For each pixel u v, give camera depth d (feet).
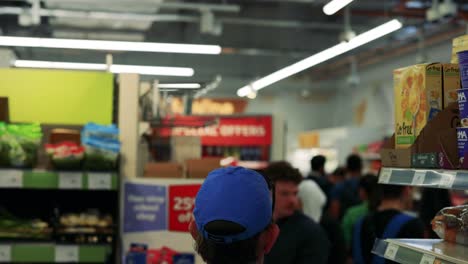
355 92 67.72
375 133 54.19
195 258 12.63
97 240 12.19
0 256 11.64
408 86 7.56
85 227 12.14
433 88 7.18
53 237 12.09
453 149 6.55
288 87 73.00
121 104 13.37
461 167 6.34
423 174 6.66
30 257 11.71
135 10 36.70
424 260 6.74
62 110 13.50
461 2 41.65
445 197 18.17
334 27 48.55
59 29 42.01
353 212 19.31
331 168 55.42
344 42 30.37
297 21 50.39
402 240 7.83
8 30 48.80
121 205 12.81
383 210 12.89
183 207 12.75
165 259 12.54
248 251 5.16
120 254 12.77
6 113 12.55
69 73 13.73
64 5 35.94
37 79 13.62
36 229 11.98
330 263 16.44
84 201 13.42
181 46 25.96
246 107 70.38
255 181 5.31
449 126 6.99
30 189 13.30
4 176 11.54
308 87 73.41
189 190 12.76
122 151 13.20
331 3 21.88
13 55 15.69
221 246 5.14
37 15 35.12
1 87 13.51
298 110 73.36
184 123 17.58
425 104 7.14
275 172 11.86
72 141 11.96
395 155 7.39
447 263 6.32
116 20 39.01
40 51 42.98
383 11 44.27
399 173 7.18
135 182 12.85
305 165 61.21
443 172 6.35
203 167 14.25
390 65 58.29
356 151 52.19
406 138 7.54
